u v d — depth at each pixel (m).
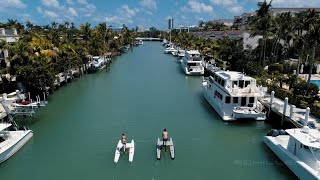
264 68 56.19
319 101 33.66
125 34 154.25
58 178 21.22
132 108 38.84
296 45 45.56
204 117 34.75
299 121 27.44
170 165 23.11
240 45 67.19
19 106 32.72
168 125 32.06
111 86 53.66
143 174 21.86
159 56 112.44
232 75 34.59
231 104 32.94
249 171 22.27
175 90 50.53
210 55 85.00
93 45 84.94
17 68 36.41
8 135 25.30
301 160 20.80
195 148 26.25
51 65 43.47
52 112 36.81
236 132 29.95
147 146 26.39
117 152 24.19
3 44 38.75
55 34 64.25
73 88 51.56
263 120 31.69
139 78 62.78
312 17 45.41
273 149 24.72
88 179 21.16
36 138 28.25
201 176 21.62
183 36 137.38
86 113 36.47
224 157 24.53
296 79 39.25
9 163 23.30
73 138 28.28
